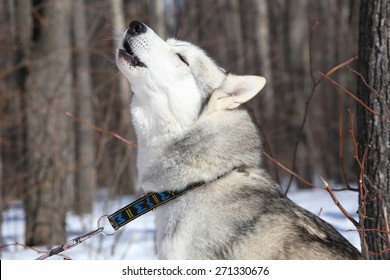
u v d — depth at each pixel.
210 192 4.80
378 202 5.41
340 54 20.80
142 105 5.22
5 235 11.88
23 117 11.27
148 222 11.60
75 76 15.32
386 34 5.38
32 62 10.94
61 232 10.38
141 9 18.88
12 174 11.23
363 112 5.59
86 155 14.67
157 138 5.09
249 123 5.16
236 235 4.57
